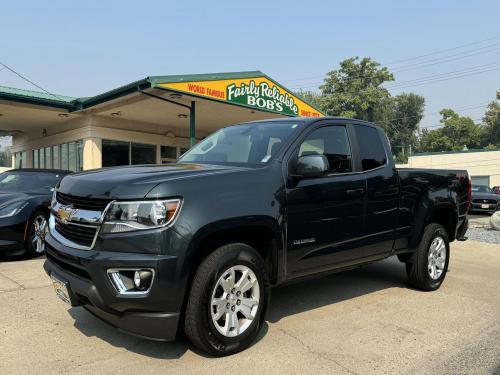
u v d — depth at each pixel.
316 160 4.05
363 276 6.66
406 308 5.08
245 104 15.49
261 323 3.88
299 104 17.83
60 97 17.56
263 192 3.87
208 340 3.49
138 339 3.95
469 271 7.33
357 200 4.71
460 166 43.12
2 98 14.89
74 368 3.39
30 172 8.75
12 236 6.92
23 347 3.75
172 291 3.27
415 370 3.50
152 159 20.23
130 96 14.95
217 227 3.49
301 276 4.29
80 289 3.39
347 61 63.78
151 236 3.25
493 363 3.65
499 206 22.05
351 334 4.22
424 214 5.61
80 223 3.50
